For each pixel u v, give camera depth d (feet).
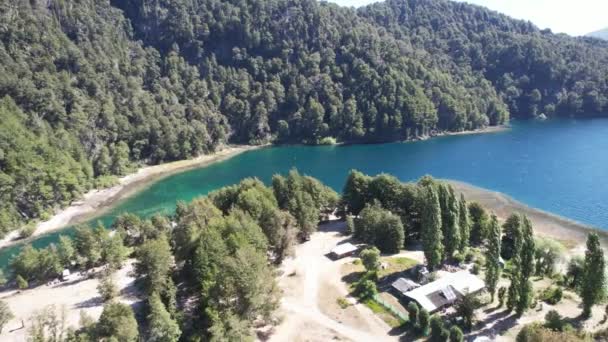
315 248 306.55
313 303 231.71
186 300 233.14
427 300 219.82
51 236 369.71
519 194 441.27
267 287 204.03
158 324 183.52
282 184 346.54
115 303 189.37
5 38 560.61
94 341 170.91
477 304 219.00
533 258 209.56
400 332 204.95
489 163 575.38
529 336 172.86
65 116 538.06
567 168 526.16
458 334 189.88
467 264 270.87
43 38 594.24
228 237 230.07
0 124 435.94
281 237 276.21
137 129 616.80
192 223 261.85
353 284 249.55
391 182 347.97
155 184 531.50
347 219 343.46
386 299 233.14
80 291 257.55
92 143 545.44
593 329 202.80
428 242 250.78
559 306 225.15
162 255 222.48
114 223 347.36
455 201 261.03
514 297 212.64
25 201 401.29
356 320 215.31
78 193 456.04
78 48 636.89
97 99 605.31
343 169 583.58
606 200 412.98
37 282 274.98
